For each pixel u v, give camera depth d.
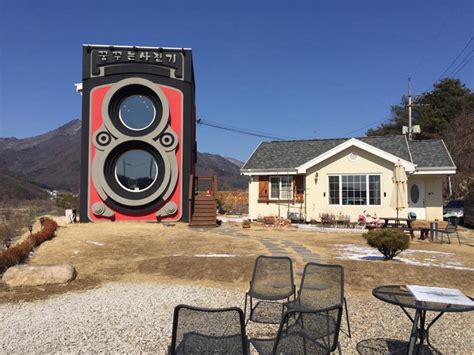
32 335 6.08
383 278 9.45
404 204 16.95
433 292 5.36
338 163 21.77
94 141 20.09
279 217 20.77
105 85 20.48
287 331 4.57
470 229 21.22
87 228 17.52
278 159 24.03
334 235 16.88
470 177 36.22
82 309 7.38
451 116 45.44
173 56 20.89
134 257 12.20
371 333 6.30
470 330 6.45
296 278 9.37
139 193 20.25
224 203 32.84
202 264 10.52
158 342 5.82
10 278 9.00
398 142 23.47
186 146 20.72
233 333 3.96
